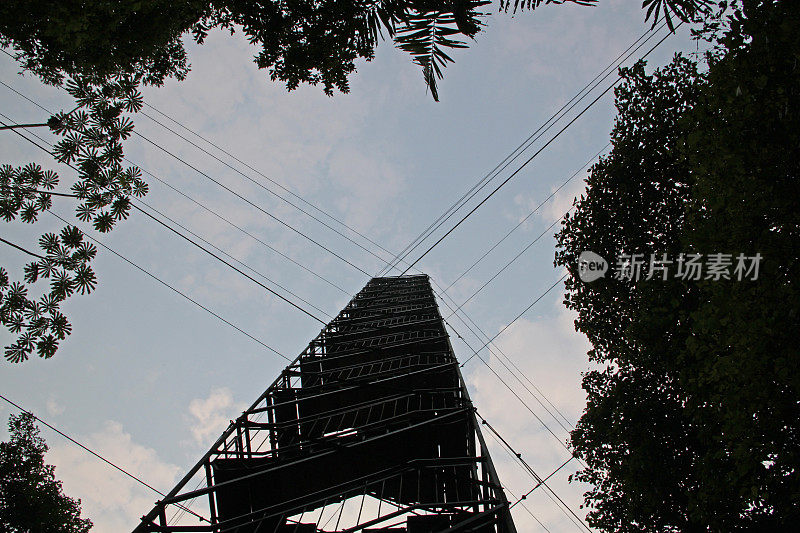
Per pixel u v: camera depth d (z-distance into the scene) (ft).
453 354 42.04
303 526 24.67
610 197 36.40
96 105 20.03
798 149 17.49
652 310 28.25
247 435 30.42
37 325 19.30
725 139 18.76
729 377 19.12
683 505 28.76
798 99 17.65
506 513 21.12
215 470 26.78
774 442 18.56
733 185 18.57
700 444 29.32
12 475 33.09
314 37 23.54
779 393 17.66
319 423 37.81
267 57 24.61
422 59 13.00
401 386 40.14
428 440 29.09
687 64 32.96
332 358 48.11
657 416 31.30
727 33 18.94
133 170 20.92
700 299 22.20
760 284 17.51
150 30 20.49
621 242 36.06
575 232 38.55
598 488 34.37
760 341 17.38
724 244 18.86
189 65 29.30
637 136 34.78
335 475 27.94
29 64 20.92
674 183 33.65
